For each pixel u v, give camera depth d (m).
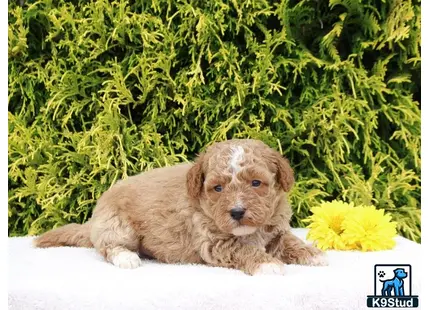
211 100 1.03
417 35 1.02
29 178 1.04
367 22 1.03
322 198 1.06
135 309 0.71
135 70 1.02
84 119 1.07
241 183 0.76
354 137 1.06
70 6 1.04
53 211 1.04
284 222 0.83
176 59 1.04
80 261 0.83
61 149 1.05
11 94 1.05
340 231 0.94
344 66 1.02
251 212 0.75
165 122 1.04
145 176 0.88
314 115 1.02
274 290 0.72
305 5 1.04
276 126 1.04
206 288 0.72
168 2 1.02
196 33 1.03
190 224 0.81
